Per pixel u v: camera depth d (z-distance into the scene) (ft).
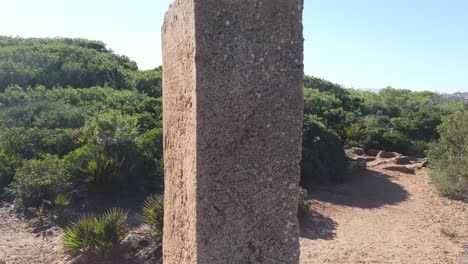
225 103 7.38
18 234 22.65
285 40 7.65
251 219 7.59
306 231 24.79
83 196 27.35
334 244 22.65
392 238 24.40
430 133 62.28
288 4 7.65
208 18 7.28
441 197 35.40
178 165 8.89
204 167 7.33
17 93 43.29
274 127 7.64
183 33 8.14
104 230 19.48
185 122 8.16
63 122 37.52
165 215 10.62
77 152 29.07
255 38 7.49
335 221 27.66
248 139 7.51
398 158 49.85
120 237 19.92
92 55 65.36
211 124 7.34
